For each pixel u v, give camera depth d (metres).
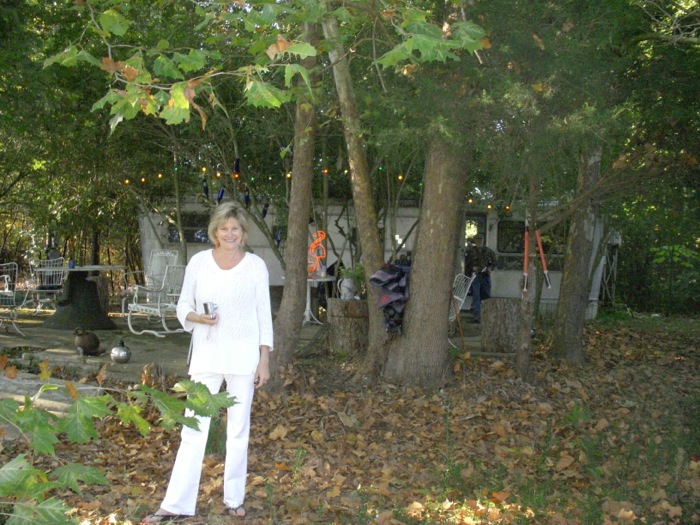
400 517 4.50
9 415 2.23
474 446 6.39
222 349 4.31
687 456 5.72
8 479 1.96
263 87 3.96
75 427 2.29
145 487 4.98
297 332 7.90
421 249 7.95
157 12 9.59
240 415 4.39
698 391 8.55
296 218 7.92
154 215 15.28
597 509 4.71
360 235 8.30
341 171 13.19
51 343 9.96
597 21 7.29
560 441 6.57
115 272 21.02
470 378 8.17
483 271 14.34
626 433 6.75
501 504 4.85
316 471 5.50
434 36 4.61
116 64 4.39
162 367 8.24
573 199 8.69
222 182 13.44
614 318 16.30
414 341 7.96
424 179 8.00
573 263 9.90
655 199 9.13
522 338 8.34
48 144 12.81
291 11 5.04
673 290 19.02
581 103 7.09
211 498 4.71
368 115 7.88
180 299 4.41
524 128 6.68
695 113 8.45
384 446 6.30
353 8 6.27
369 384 7.96
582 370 9.38
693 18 8.71
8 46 7.85
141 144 13.38
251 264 4.40
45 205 15.77
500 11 6.80
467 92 7.07
